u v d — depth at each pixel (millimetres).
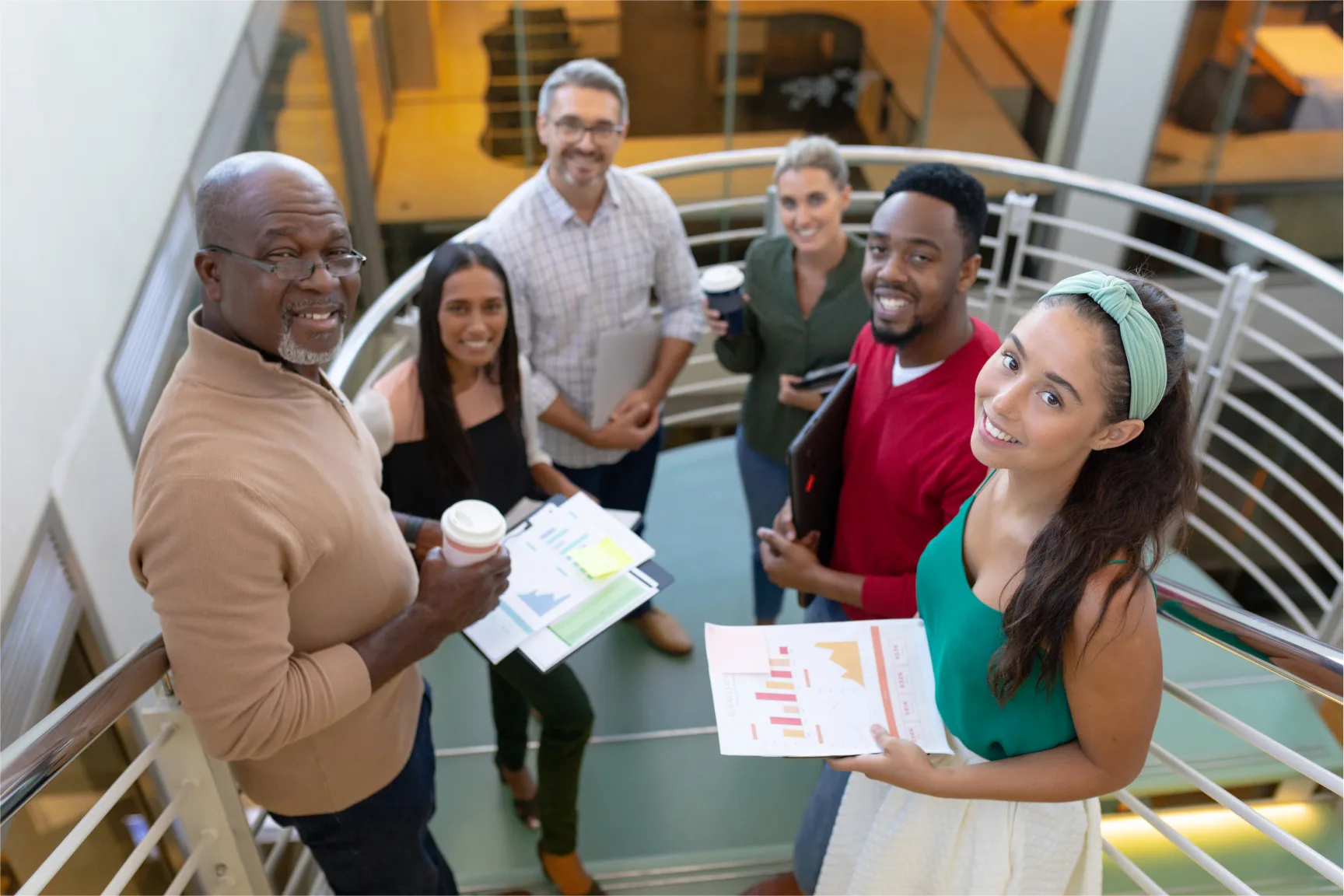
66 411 2174
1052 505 1053
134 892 2477
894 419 1520
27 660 1938
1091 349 907
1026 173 2740
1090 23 5055
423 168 5441
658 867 2029
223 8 3391
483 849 2113
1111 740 1044
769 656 1326
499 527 1226
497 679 1978
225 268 1038
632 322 2320
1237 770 2334
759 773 2289
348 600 1192
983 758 1209
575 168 2068
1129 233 5746
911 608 1506
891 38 5207
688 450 3520
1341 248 5766
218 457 1013
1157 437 972
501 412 1808
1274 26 4988
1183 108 5277
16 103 1984
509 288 1692
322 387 1183
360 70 5043
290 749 1257
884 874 1292
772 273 2135
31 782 920
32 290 2039
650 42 5191
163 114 2775
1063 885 1268
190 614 1007
